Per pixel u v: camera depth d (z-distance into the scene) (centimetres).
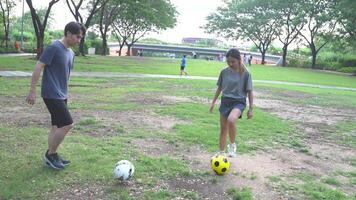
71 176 535
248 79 623
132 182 532
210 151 706
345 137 956
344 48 5325
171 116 1026
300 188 559
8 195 468
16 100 1105
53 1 3056
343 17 4262
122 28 6881
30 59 2977
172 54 10669
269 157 709
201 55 10550
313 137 927
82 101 1179
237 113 614
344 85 2889
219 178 573
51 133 552
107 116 966
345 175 646
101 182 524
